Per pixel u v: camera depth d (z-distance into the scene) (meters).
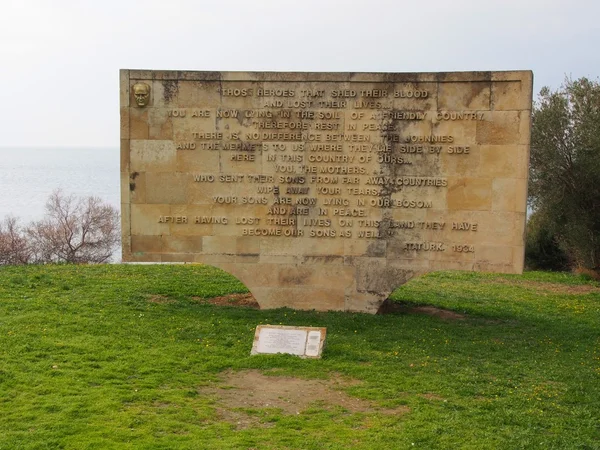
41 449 8.79
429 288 22.25
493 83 16.08
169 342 13.81
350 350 13.69
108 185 105.94
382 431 9.77
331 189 16.64
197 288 19.66
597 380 12.35
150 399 10.71
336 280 16.84
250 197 16.78
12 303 16.31
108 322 14.97
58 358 12.37
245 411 10.50
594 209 25.75
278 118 16.62
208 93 16.66
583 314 18.69
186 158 16.78
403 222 16.56
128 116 16.73
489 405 10.90
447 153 16.34
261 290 17.00
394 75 16.33
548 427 10.12
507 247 16.28
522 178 16.11
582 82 25.89
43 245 44.72
